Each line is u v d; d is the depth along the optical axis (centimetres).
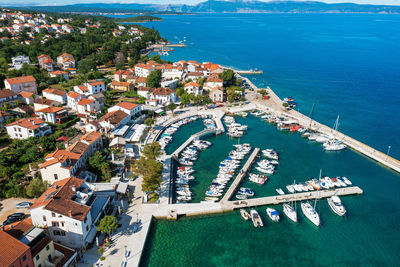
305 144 12775
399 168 10675
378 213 8500
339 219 8200
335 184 9656
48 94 15800
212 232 7606
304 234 7638
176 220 7919
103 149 10550
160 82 19925
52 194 6744
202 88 19175
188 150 11594
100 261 6291
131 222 7531
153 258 6731
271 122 14988
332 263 6819
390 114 16338
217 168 10638
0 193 8112
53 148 10612
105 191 8125
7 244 5100
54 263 5772
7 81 16125
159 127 13675
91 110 14312
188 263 6650
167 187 9131
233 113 16012
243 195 9019
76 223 6222
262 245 7250
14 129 11225
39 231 5853
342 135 13388
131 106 14038
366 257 7019
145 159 9388
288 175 10306
